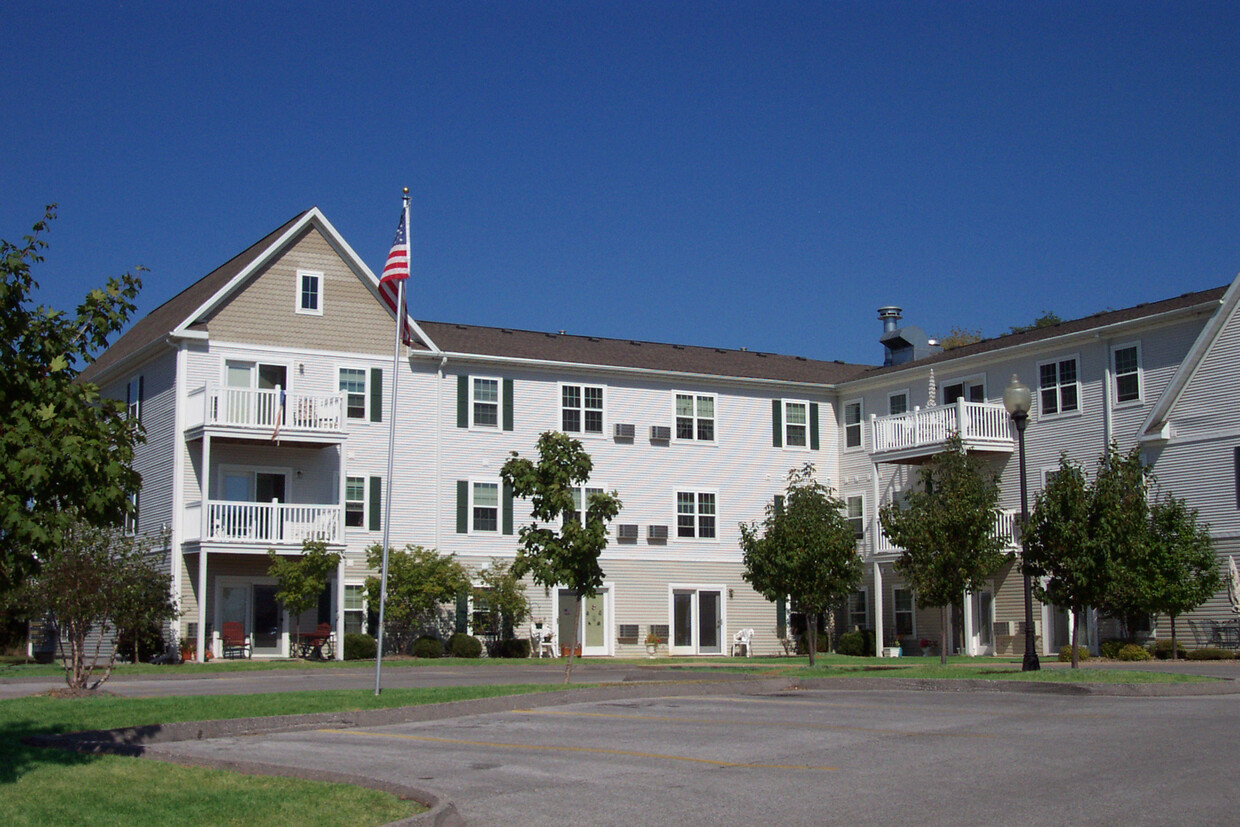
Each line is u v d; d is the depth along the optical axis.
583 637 38.28
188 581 32.97
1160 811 9.08
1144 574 28.11
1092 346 34.06
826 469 43.22
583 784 10.95
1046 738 13.04
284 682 24.80
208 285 37.84
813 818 9.25
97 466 10.87
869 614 40.72
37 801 10.08
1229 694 18.27
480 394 37.66
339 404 34.22
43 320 11.12
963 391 38.47
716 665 29.56
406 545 34.94
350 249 35.81
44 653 38.09
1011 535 34.66
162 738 14.59
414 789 10.18
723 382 41.59
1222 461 30.12
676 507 40.28
